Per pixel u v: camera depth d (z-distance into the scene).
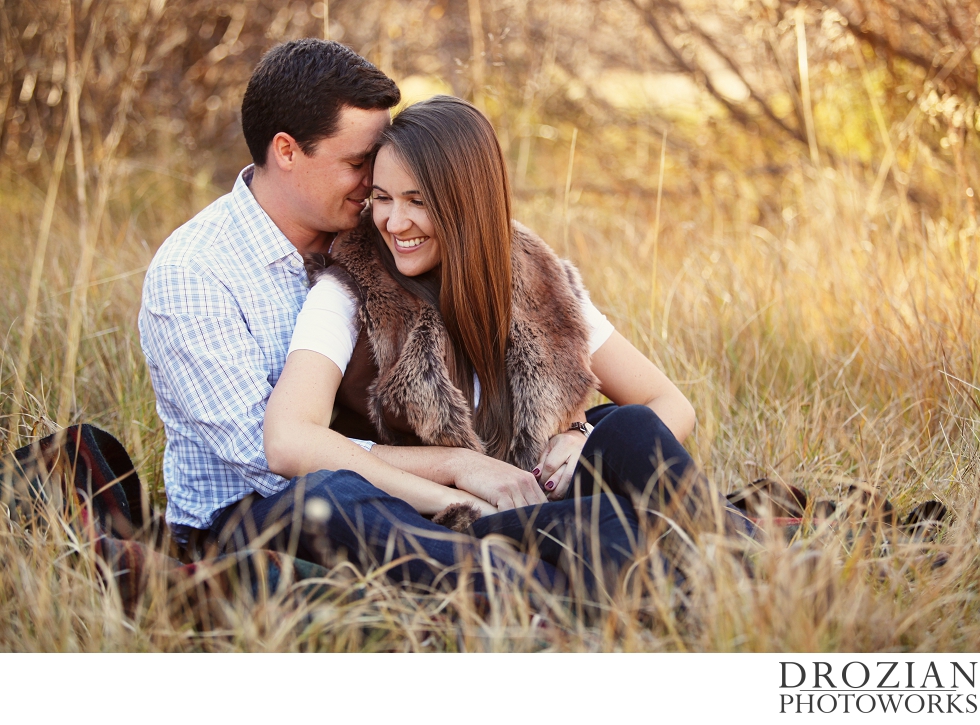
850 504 2.16
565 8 6.22
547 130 6.12
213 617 1.81
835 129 5.40
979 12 4.50
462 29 6.20
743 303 3.61
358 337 2.14
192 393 2.17
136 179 5.58
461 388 2.20
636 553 1.75
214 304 2.20
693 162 5.85
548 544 1.88
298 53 2.21
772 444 2.81
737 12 5.59
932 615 1.82
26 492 2.11
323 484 1.94
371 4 6.12
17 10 5.52
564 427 2.27
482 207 2.11
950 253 3.64
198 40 6.04
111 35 5.64
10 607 1.84
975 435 2.63
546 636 1.73
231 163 6.13
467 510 2.00
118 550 1.88
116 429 3.00
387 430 2.19
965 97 4.52
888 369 3.12
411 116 2.11
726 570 1.72
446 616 1.77
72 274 3.83
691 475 1.87
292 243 2.36
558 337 2.26
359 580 1.83
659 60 6.27
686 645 1.73
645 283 3.90
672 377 3.17
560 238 4.72
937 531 2.17
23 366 2.72
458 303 2.12
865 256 3.77
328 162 2.23
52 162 5.66
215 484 2.26
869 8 4.85
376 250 2.20
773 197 5.47
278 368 2.31
